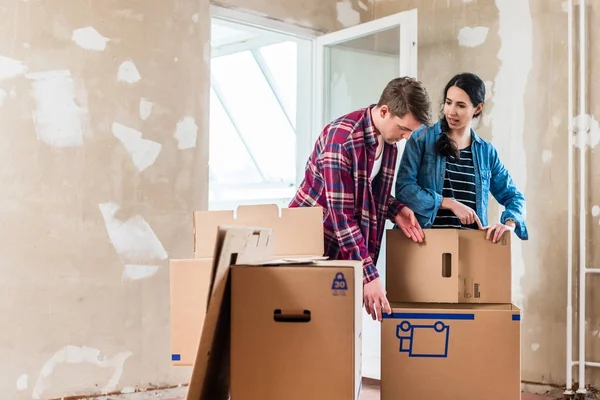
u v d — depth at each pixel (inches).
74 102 129.8
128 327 135.5
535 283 141.9
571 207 136.3
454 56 154.6
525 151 143.8
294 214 90.3
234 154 238.2
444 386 89.4
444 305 97.3
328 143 93.5
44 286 126.4
